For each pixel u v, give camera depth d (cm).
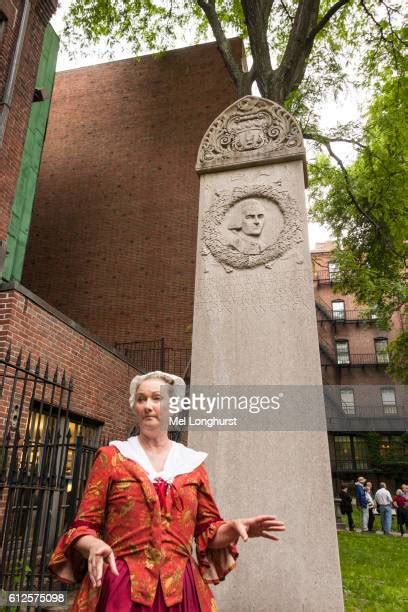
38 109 1126
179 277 1518
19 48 938
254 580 321
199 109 1748
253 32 952
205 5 1098
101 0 1275
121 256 1602
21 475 404
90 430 904
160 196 1653
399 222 1204
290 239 425
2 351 654
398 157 1191
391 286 1148
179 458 205
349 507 1384
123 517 180
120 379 1017
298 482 344
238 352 396
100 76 1933
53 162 1836
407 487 1382
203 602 178
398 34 1170
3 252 838
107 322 1513
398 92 1168
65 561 176
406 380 2159
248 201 450
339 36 1230
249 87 967
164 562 174
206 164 480
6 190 877
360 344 3112
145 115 1806
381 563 743
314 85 1099
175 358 1406
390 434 2875
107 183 1734
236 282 422
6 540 400
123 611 161
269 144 470
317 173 1334
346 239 1405
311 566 318
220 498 351
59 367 786
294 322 395
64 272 1634
